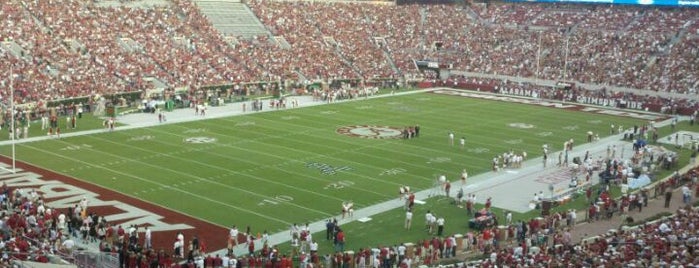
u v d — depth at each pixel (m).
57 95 61.12
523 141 56.97
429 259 30.97
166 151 48.62
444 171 46.41
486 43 96.75
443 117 66.69
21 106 57.31
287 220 35.66
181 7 85.25
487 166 48.34
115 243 30.19
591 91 80.62
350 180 43.22
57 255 25.00
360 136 55.97
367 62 90.25
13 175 41.25
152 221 34.53
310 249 30.83
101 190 39.12
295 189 40.91
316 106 70.00
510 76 88.88
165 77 71.31
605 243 28.06
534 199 39.38
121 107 64.94
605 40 90.94
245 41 85.06
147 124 57.81
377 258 29.98
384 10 103.19
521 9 104.81
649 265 23.59
